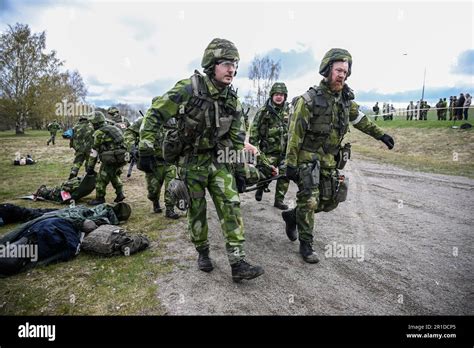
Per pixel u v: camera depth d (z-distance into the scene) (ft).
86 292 9.07
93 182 19.39
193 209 9.93
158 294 8.91
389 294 8.87
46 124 118.52
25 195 21.59
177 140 9.65
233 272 9.15
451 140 42.42
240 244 9.19
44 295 8.91
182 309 8.21
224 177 9.61
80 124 23.22
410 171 29.14
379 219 15.47
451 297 8.68
